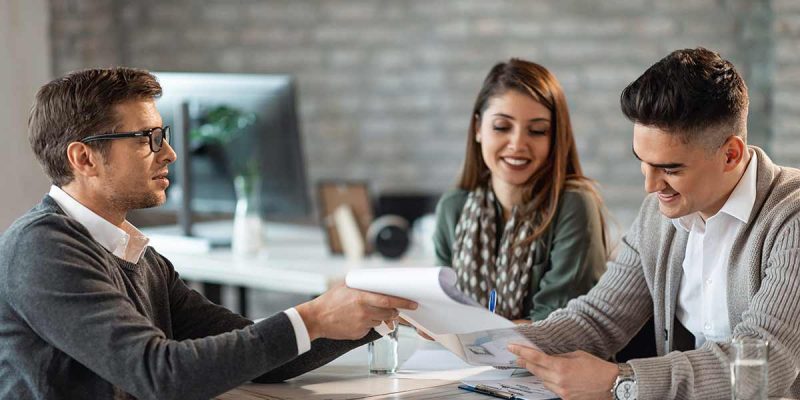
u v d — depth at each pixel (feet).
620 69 17.74
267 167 13.24
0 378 6.05
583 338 7.32
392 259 12.84
